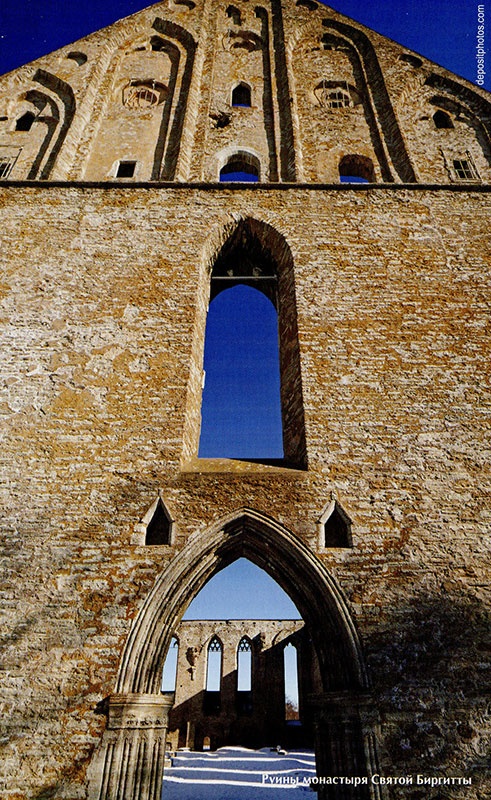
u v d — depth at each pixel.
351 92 13.85
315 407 8.22
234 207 10.64
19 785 5.73
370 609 6.73
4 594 6.78
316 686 20.58
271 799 12.07
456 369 8.68
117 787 5.68
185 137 12.16
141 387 8.41
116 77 14.10
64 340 8.92
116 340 8.91
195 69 13.77
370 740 5.97
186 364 8.64
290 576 7.21
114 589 6.81
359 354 8.77
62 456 7.79
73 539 7.16
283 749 24.69
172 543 7.12
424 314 9.28
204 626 28.69
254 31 15.11
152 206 10.67
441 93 13.94
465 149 12.67
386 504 7.44
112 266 9.78
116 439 7.92
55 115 13.11
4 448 7.86
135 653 6.41
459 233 10.47
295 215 10.55
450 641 6.56
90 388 8.41
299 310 9.22
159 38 14.96
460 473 7.71
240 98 14.06
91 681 6.27
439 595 6.84
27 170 11.93
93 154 12.27
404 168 12.01
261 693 26.42
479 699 6.23
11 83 13.77
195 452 8.79
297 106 13.25
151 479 7.61
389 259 9.96
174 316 9.17
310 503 7.44
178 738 25.69
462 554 7.11
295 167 11.59
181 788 13.67
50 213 10.62
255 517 7.32
